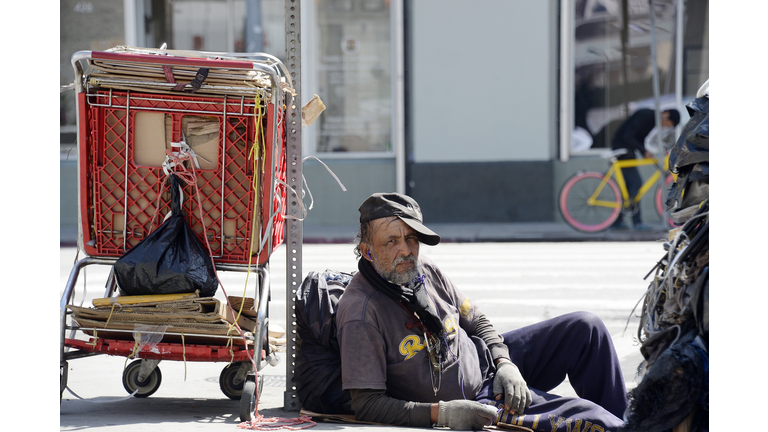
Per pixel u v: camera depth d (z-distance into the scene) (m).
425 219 14.56
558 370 3.48
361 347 3.09
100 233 3.54
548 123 14.45
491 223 14.50
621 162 12.98
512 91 14.44
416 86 14.50
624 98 14.69
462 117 14.50
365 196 14.65
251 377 3.31
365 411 3.11
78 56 3.36
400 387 3.17
